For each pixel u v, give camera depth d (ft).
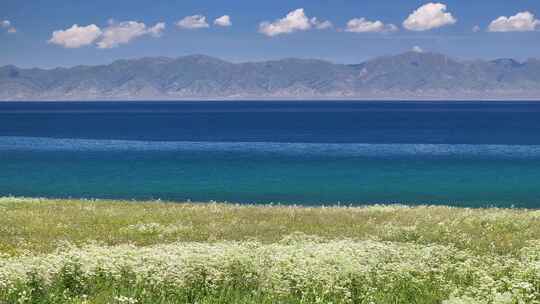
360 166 273.54
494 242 81.20
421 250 66.08
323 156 322.14
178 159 306.55
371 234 88.63
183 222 101.65
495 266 59.00
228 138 468.75
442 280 54.03
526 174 239.71
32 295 48.11
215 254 55.62
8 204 127.54
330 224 100.89
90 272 51.65
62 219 103.40
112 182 219.61
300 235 84.38
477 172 248.32
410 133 532.32
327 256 55.52
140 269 52.06
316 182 219.82
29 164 280.51
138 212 114.21
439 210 120.98
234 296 48.85
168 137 479.82
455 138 464.65
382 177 233.55
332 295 48.37
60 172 249.96
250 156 323.37
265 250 62.59
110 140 444.14
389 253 62.80
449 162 289.74
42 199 142.31
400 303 48.78
